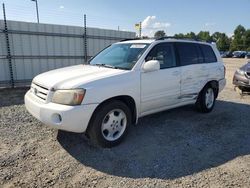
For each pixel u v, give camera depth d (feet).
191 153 12.77
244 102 24.20
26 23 30.22
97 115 12.30
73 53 34.73
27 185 9.80
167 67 15.89
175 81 16.21
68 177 10.40
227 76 49.83
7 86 30.30
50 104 11.82
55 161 11.66
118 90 12.86
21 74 31.04
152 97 14.85
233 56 186.80
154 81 14.78
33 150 12.70
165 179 10.38
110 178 10.39
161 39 16.22
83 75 12.92
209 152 12.95
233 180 10.37
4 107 20.92
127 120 13.62
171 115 19.08
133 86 13.60
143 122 17.34
